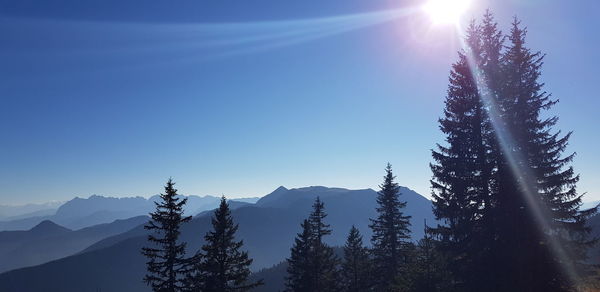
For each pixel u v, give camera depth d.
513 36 24.42
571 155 22.53
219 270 34.06
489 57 23.83
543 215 22.53
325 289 40.88
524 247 22.41
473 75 24.03
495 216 23.59
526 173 22.72
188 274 32.53
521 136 22.88
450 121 24.70
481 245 23.88
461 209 24.47
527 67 23.55
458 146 24.30
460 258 25.27
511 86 23.23
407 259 42.31
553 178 22.36
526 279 21.89
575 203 22.34
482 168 23.86
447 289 25.95
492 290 22.58
